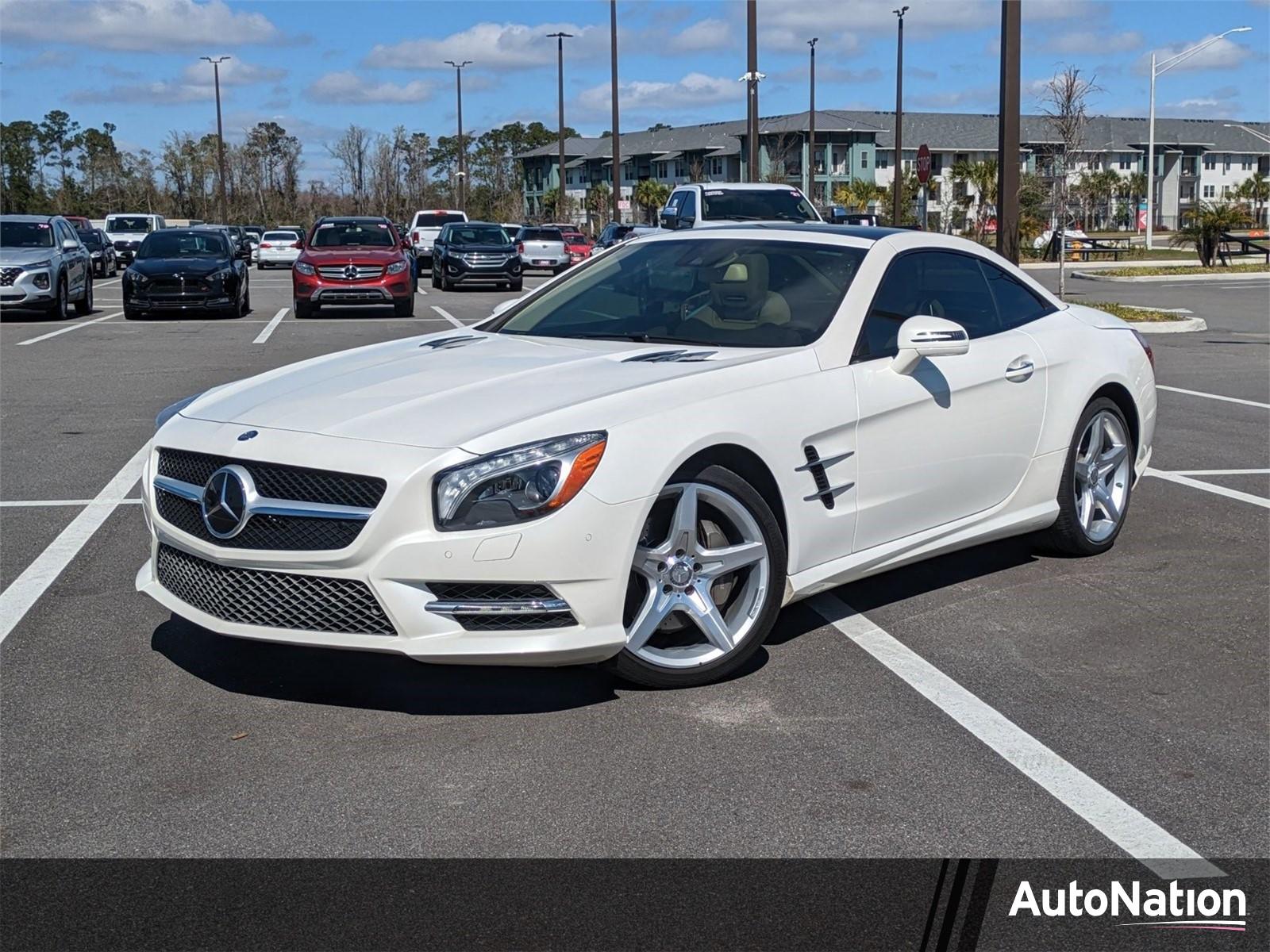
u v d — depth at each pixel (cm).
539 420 407
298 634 403
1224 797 364
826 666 467
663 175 9819
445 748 393
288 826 343
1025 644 493
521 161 11306
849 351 494
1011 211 1925
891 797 362
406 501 388
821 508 473
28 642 488
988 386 542
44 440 935
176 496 435
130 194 8456
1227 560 616
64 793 362
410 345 541
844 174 8588
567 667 462
